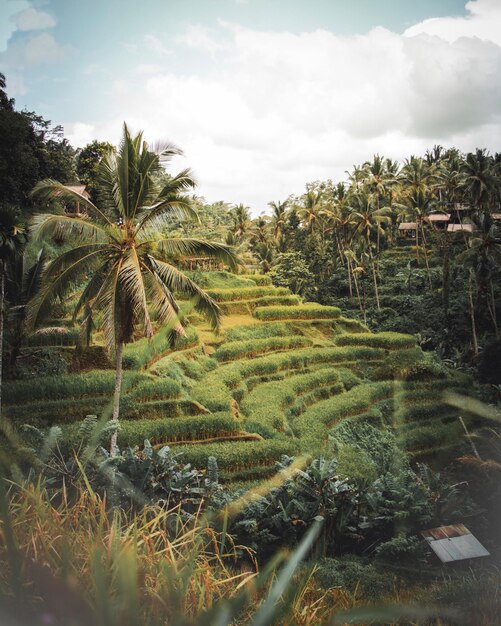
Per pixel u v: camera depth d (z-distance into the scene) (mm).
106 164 14672
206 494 11617
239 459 17891
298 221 64375
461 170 51594
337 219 56125
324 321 36719
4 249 16797
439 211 61688
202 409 20938
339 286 58062
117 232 14820
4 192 23828
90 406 19250
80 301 15266
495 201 50594
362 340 35156
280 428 22422
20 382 19266
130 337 14703
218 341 30094
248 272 48438
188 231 44906
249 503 11641
